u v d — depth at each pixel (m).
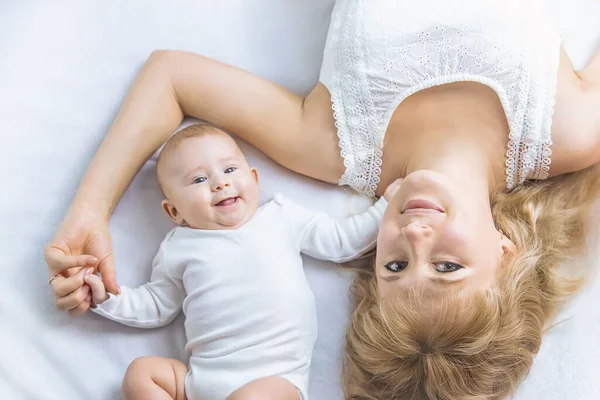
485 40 1.11
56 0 1.31
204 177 1.16
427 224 1.04
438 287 1.03
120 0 1.32
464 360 1.05
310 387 1.21
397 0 1.15
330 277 1.25
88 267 1.12
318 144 1.21
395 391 1.12
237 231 1.16
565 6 1.33
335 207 1.27
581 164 1.20
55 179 1.25
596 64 1.25
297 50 1.34
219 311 1.13
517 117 1.14
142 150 1.21
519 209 1.21
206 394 1.10
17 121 1.25
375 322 1.11
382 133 1.17
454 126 1.16
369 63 1.15
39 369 1.15
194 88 1.22
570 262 1.23
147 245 1.25
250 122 1.23
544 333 1.18
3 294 1.17
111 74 1.30
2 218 1.21
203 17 1.33
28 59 1.28
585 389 1.16
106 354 1.18
